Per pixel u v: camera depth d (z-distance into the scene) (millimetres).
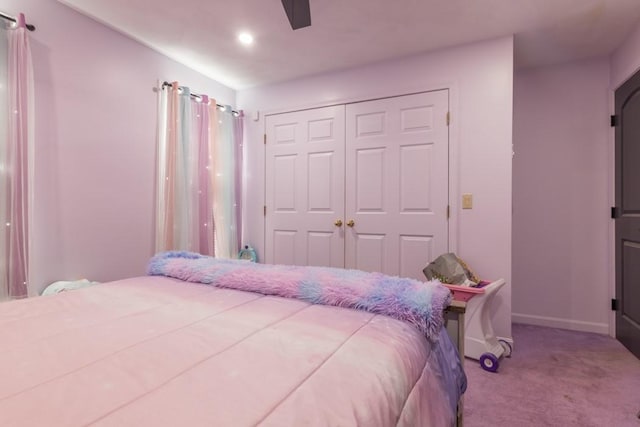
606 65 2605
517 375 1903
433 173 2525
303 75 3014
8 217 1708
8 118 1707
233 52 2572
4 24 1700
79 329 826
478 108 2371
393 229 2674
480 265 2355
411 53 2564
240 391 546
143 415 479
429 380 794
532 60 2678
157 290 1241
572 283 2701
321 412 504
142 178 2451
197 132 2846
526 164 2838
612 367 2000
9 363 636
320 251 2988
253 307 1035
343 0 1906
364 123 2789
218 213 3045
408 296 975
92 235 2137
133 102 2387
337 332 818
